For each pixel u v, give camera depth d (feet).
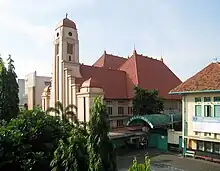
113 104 134.00
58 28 128.06
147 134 112.57
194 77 96.27
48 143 56.39
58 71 128.67
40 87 180.65
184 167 78.64
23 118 60.23
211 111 85.40
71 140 43.62
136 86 129.29
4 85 75.05
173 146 104.12
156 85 149.28
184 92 90.68
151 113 120.57
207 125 85.40
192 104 91.25
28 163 51.60
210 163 83.35
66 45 125.59
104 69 142.92
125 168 77.71
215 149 86.38
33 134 56.85
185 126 93.40
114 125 130.41
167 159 88.94
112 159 39.55
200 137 87.66
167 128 111.96
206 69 96.12
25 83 195.42
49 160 54.03
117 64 169.17
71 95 116.67
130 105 139.13
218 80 85.61
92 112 40.47
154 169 76.33
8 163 53.11
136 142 109.50
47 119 62.23
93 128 39.40
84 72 132.16
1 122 63.57
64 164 42.39
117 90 139.13
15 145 53.01
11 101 75.20
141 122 117.29
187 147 93.09
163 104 132.77
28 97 181.68
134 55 158.71
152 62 164.96
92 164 38.27
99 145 38.55
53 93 130.82
